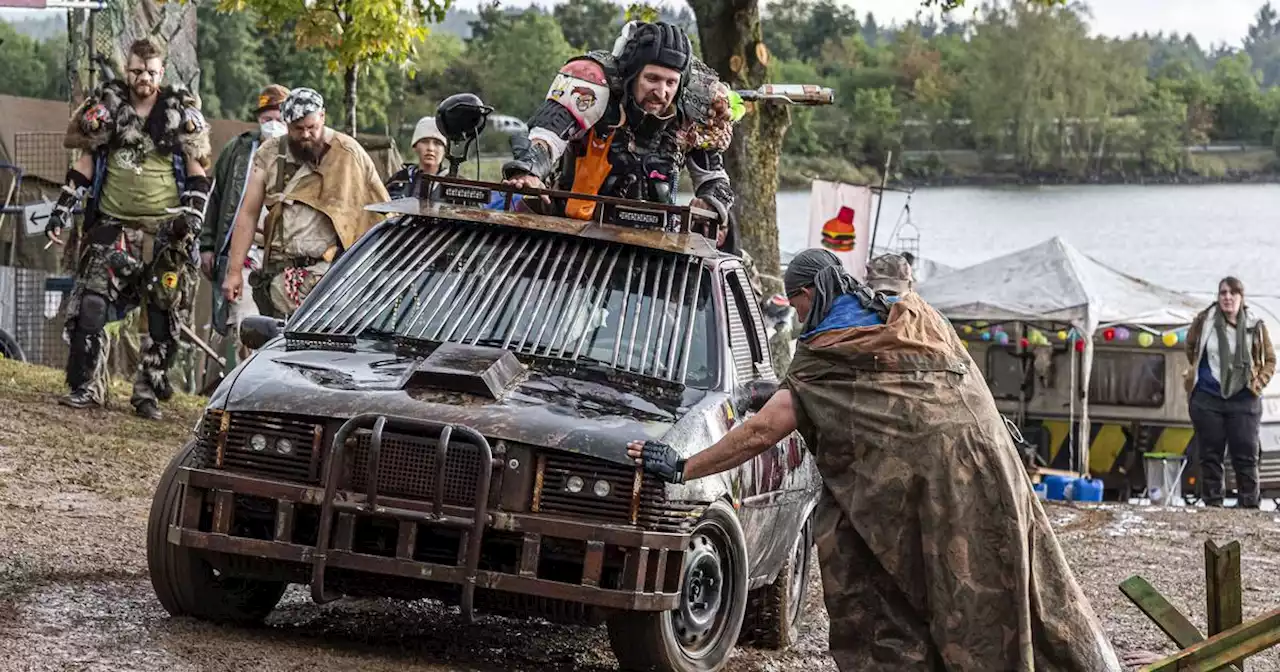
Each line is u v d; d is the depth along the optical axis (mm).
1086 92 107375
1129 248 68188
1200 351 18844
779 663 7906
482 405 6355
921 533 5715
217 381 16453
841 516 5848
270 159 11188
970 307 25203
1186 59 129000
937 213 82000
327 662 6324
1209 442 18844
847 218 27531
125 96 12250
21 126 22031
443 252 7543
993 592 5672
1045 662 5781
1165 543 14086
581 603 6219
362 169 11352
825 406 5789
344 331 7090
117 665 5855
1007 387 25547
